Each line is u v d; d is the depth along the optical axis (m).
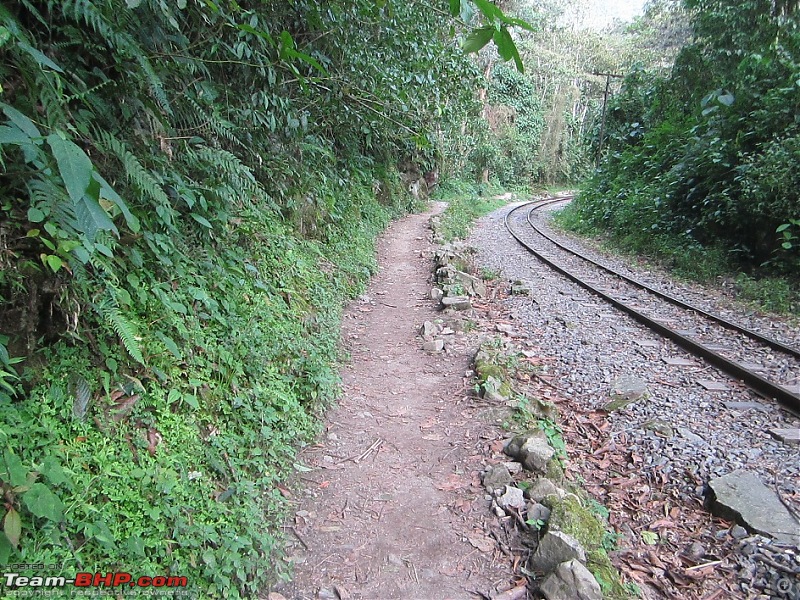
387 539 2.90
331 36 6.75
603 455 3.97
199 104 4.56
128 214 1.88
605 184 20.83
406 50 8.67
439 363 5.57
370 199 14.16
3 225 2.34
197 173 4.62
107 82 3.03
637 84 22.19
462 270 10.09
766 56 11.82
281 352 4.30
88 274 2.81
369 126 9.88
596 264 12.09
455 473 3.55
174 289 3.62
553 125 41.41
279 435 3.56
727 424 4.38
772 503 3.26
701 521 3.25
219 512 2.64
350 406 4.52
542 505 3.02
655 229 13.86
